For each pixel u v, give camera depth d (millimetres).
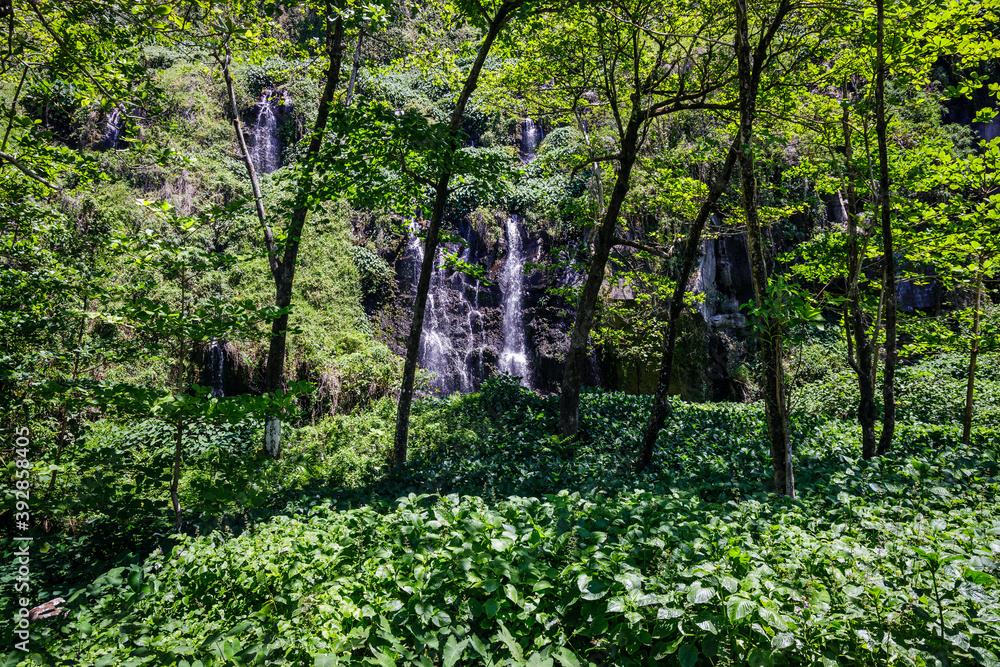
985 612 3436
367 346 16062
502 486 8352
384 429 11625
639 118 10672
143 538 6227
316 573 4742
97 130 16719
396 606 3887
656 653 3434
